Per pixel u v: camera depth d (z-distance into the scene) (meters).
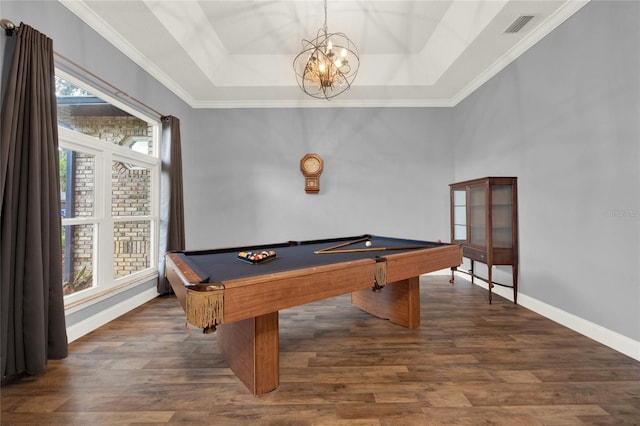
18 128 1.71
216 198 4.24
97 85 2.47
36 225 1.73
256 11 2.90
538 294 2.74
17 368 1.67
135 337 2.24
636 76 1.89
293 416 1.36
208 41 3.21
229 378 1.68
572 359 1.87
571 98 2.37
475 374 1.70
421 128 4.33
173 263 1.79
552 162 2.57
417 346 2.05
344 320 2.57
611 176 2.05
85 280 2.49
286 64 3.72
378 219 4.31
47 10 2.02
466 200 3.38
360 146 4.32
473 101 3.81
